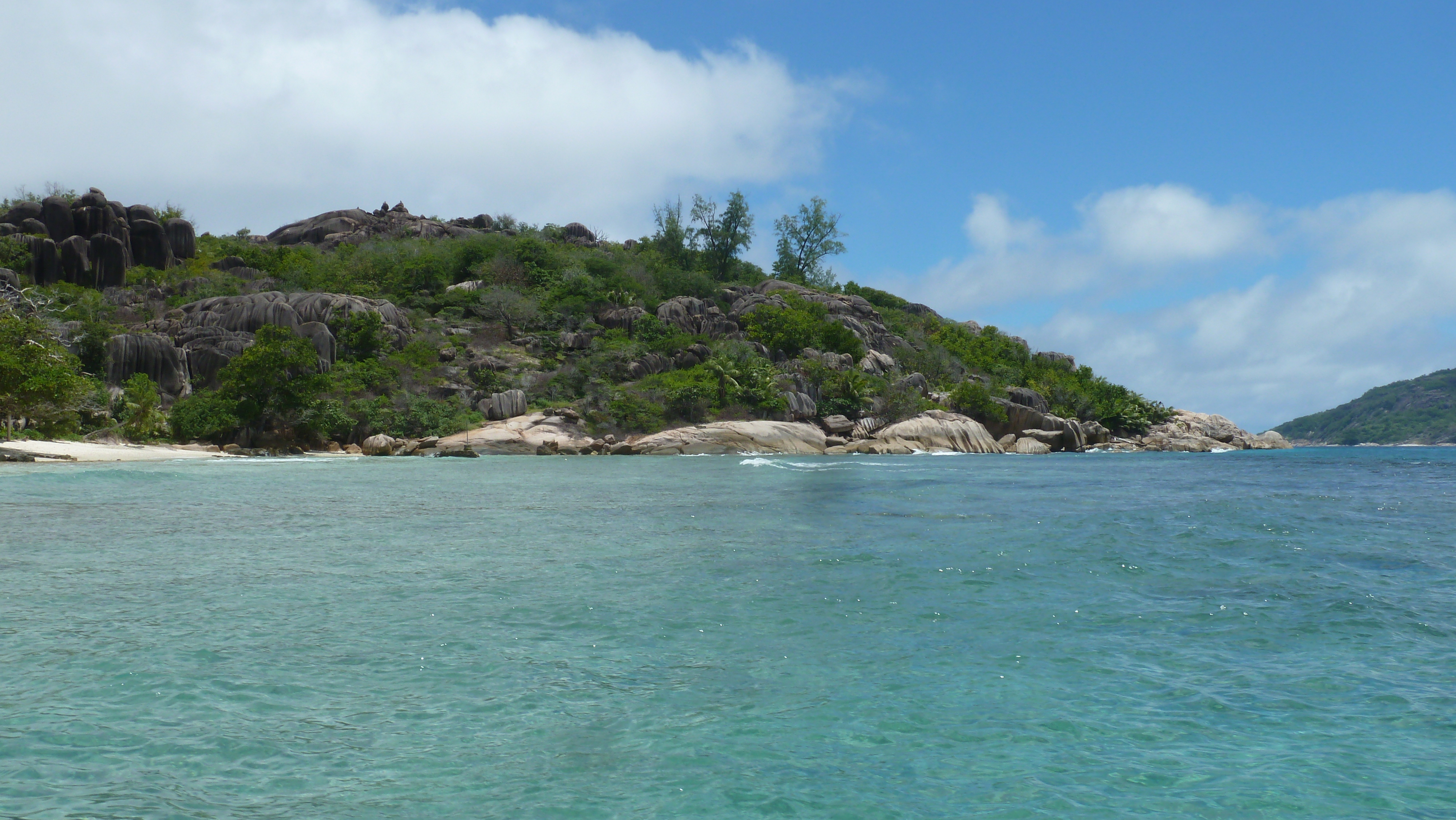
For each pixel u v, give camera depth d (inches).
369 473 1336.1
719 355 2861.7
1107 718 219.1
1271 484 1116.5
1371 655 275.7
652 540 539.5
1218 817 163.9
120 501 807.1
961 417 2785.4
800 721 216.7
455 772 183.5
